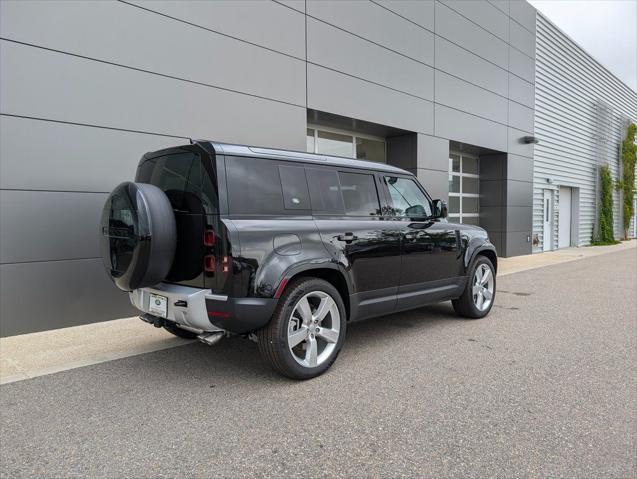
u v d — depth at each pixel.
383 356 4.22
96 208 5.49
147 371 3.86
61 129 5.20
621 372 3.82
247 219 3.36
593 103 19.81
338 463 2.45
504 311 6.21
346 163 4.32
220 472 2.36
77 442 2.67
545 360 4.12
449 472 2.36
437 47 10.66
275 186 3.62
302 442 2.66
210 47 6.53
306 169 3.92
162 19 6.02
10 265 4.89
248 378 3.69
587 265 12.02
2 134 4.80
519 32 13.90
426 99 10.35
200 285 3.33
